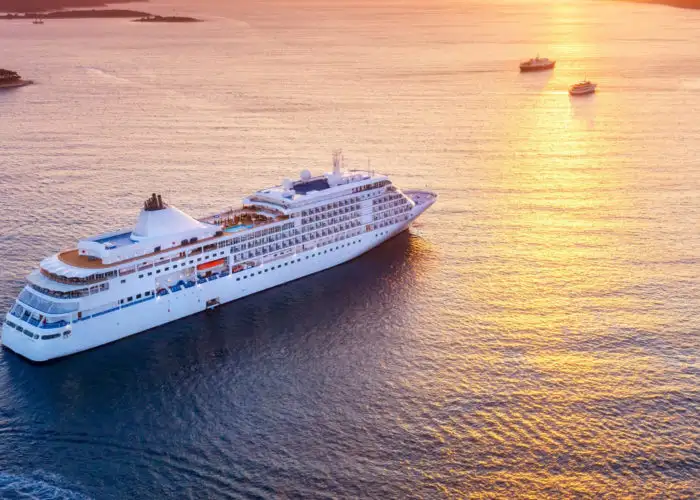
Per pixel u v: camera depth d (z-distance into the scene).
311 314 111.00
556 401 85.62
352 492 71.94
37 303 98.50
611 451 76.88
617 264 125.19
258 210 125.06
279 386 90.75
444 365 94.25
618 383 88.88
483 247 135.25
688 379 89.38
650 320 104.75
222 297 114.19
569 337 100.50
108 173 184.38
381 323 107.00
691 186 167.25
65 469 75.69
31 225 145.25
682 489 71.50
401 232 144.12
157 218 108.06
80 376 94.00
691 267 123.00
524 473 74.12
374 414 84.19
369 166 187.12
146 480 73.94
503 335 101.75
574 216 149.62
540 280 119.88
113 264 102.12
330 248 128.25
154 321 106.56
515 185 171.25
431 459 76.38
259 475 74.44
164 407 86.75
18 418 84.62
